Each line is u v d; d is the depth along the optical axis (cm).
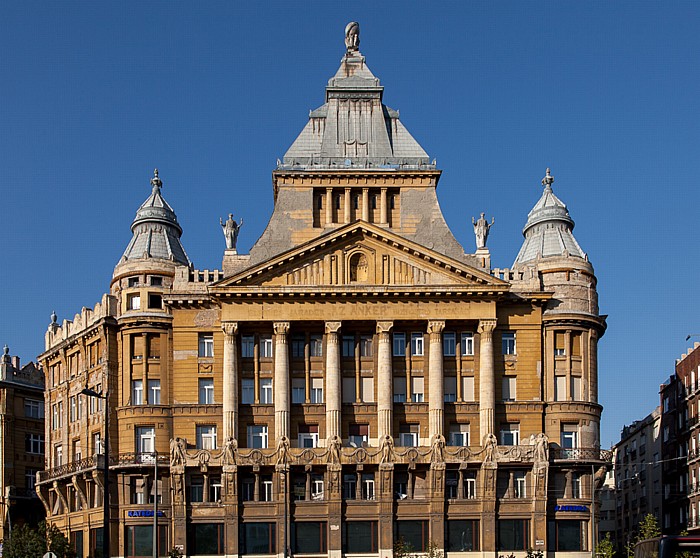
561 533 8775
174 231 9938
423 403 8919
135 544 8825
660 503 12656
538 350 9112
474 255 9238
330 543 8556
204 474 8756
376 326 8962
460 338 9094
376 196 9419
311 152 9725
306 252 8931
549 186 9975
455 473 8788
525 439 8944
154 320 9212
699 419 11131
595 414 9175
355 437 8938
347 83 9912
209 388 9081
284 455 8675
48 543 8444
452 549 8638
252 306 8944
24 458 11150
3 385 11050
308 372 9019
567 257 9350
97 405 9488
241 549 8625
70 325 10200
